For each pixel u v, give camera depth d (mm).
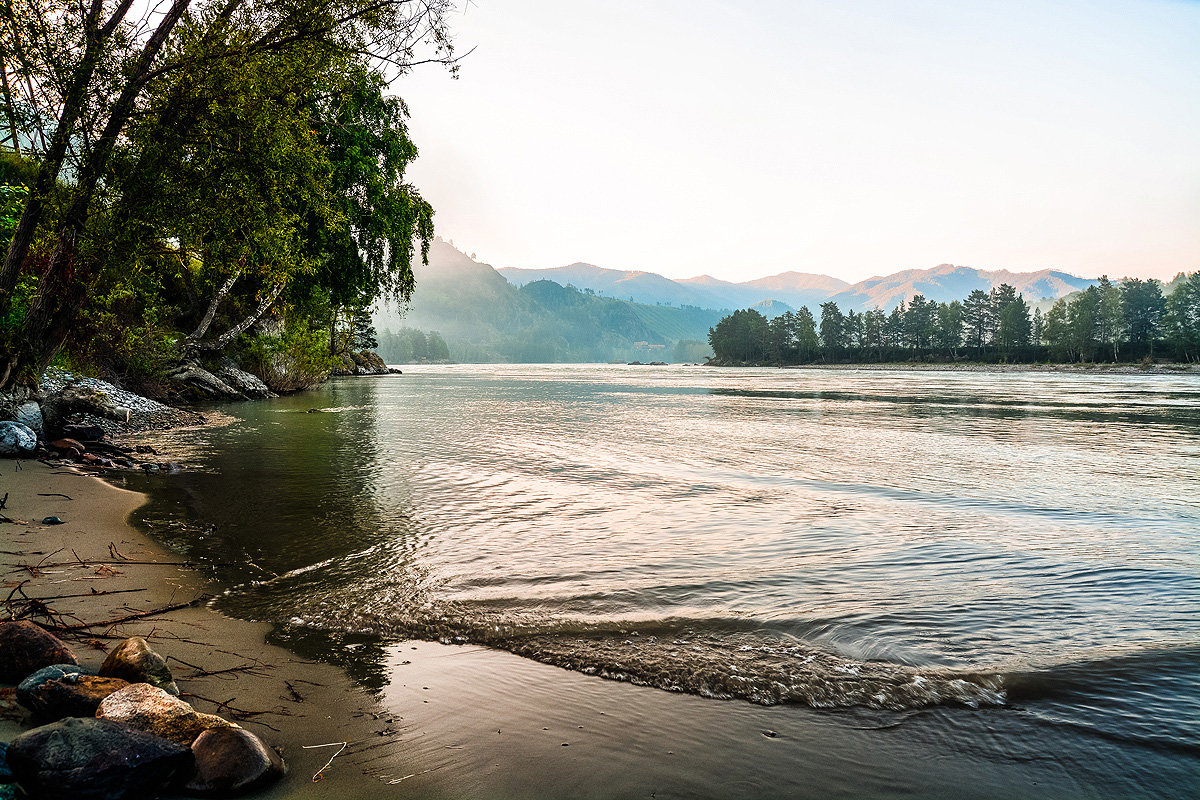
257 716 4059
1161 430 24969
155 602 6004
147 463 13836
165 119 12586
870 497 11734
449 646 5270
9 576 6543
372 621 5719
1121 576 7164
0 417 14094
